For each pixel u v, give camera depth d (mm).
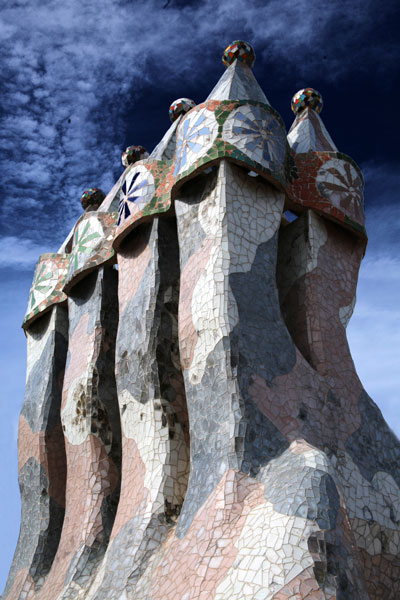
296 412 9820
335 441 10039
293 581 7355
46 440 13914
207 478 9258
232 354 9711
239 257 10453
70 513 12375
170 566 8859
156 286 11633
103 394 12734
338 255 11945
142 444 10984
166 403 11055
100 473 12156
